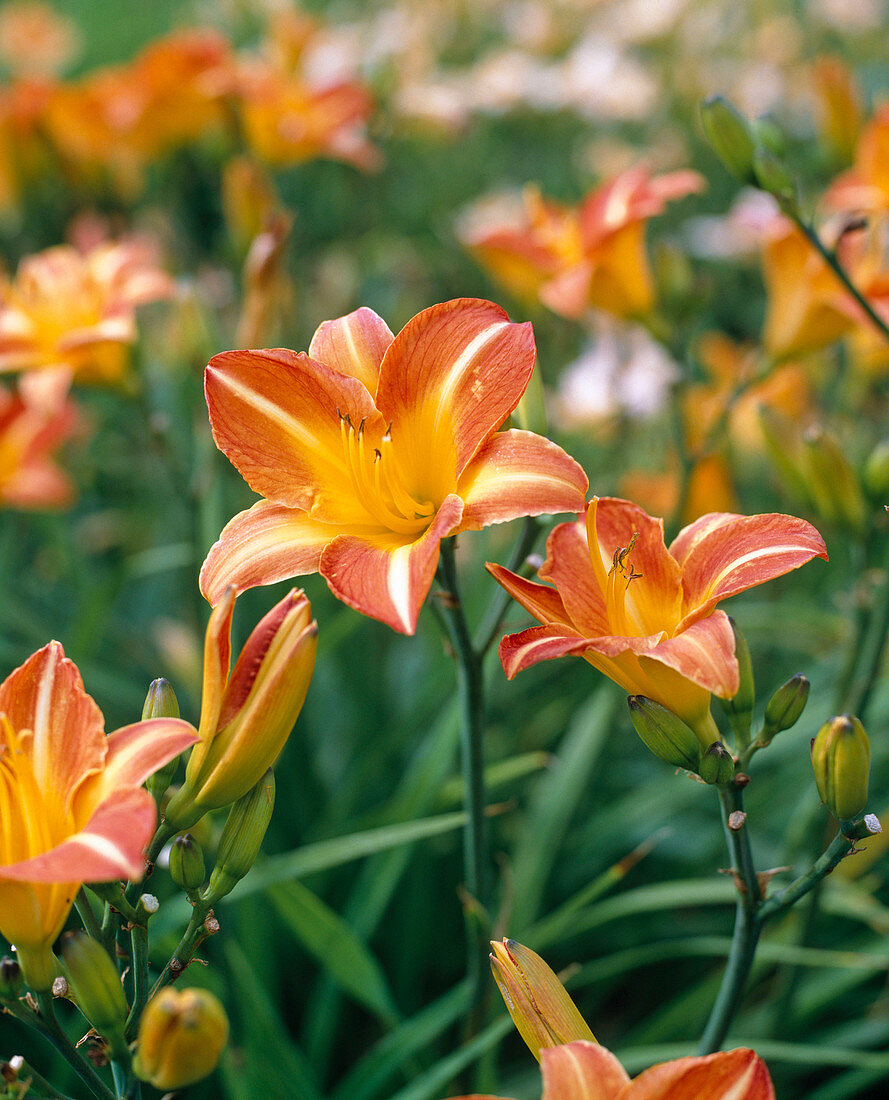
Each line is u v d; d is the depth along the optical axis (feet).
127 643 3.94
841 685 2.76
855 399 3.64
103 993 1.89
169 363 4.09
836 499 2.63
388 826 2.87
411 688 3.81
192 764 1.99
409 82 4.99
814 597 4.00
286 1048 2.55
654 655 1.94
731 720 2.06
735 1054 1.84
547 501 2.01
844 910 2.79
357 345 2.18
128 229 4.88
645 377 3.87
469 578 3.49
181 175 4.67
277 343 3.55
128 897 2.01
